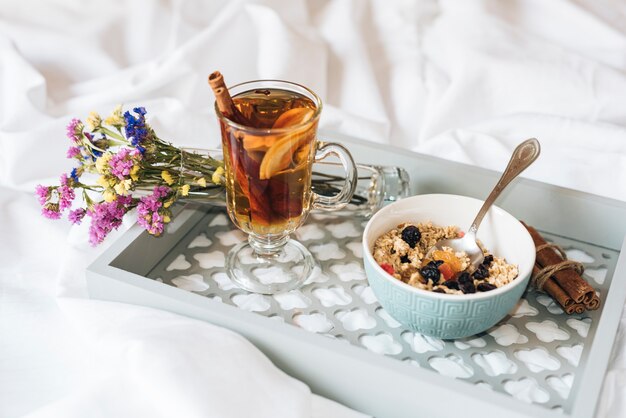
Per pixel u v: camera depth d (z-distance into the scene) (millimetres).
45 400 739
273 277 821
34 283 848
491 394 682
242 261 836
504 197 873
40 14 1155
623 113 1064
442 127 1086
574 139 1021
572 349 767
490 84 1101
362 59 1135
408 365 701
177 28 1166
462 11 1168
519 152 792
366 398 722
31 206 944
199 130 1036
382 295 750
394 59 1168
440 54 1162
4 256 878
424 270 761
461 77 1099
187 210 861
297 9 1169
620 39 1137
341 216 893
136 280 767
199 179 811
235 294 809
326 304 803
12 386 748
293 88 791
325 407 719
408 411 712
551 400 722
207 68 1110
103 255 793
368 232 779
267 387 698
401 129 1102
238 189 771
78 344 784
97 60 1140
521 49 1130
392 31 1187
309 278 828
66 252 852
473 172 877
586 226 860
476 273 771
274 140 728
